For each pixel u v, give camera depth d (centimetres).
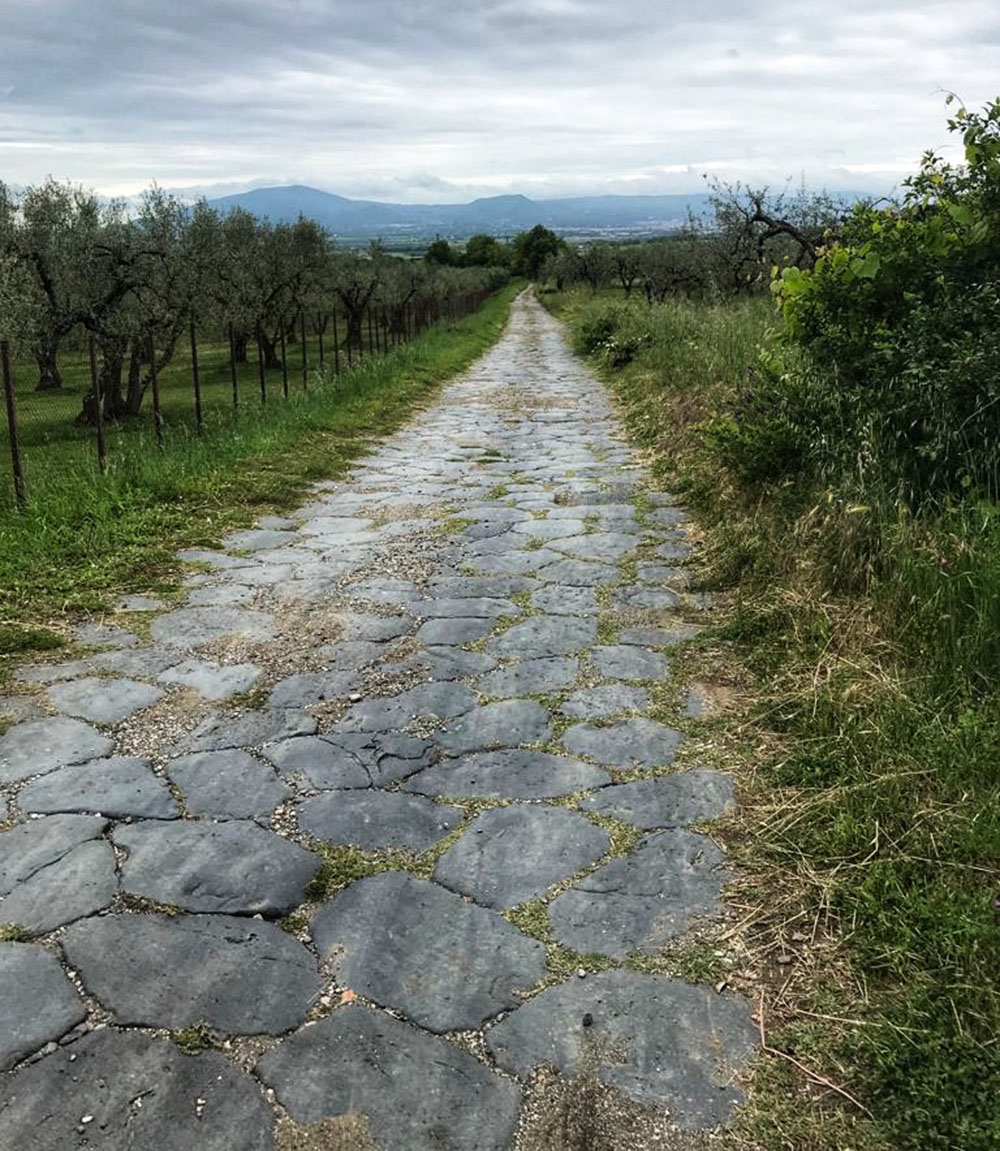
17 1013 205
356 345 3141
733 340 1095
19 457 632
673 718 343
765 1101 186
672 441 840
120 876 252
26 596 467
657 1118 183
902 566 373
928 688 311
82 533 568
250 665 395
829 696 320
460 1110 184
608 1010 209
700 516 611
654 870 257
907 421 475
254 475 749
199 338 2338
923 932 217
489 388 1504
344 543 584
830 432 530
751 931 233
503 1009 210
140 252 1609
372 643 418
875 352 520
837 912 235
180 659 402
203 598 479
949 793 262
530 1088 190
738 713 343
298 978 218
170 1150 175
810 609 395
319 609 462
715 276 2112
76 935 230
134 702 359
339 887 250
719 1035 202
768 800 287
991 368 435
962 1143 169
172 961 222
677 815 282
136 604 470
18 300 1452
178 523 612
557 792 296
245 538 596
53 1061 193
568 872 257
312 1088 189
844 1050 196
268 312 2342
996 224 490
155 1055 195
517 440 986
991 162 487
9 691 368
